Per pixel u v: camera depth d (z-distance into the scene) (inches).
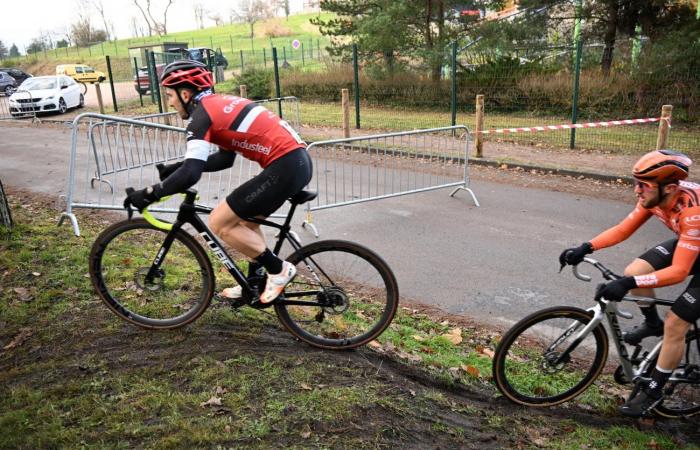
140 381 118.2
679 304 118.7
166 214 265.3
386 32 658.8
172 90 120.3
